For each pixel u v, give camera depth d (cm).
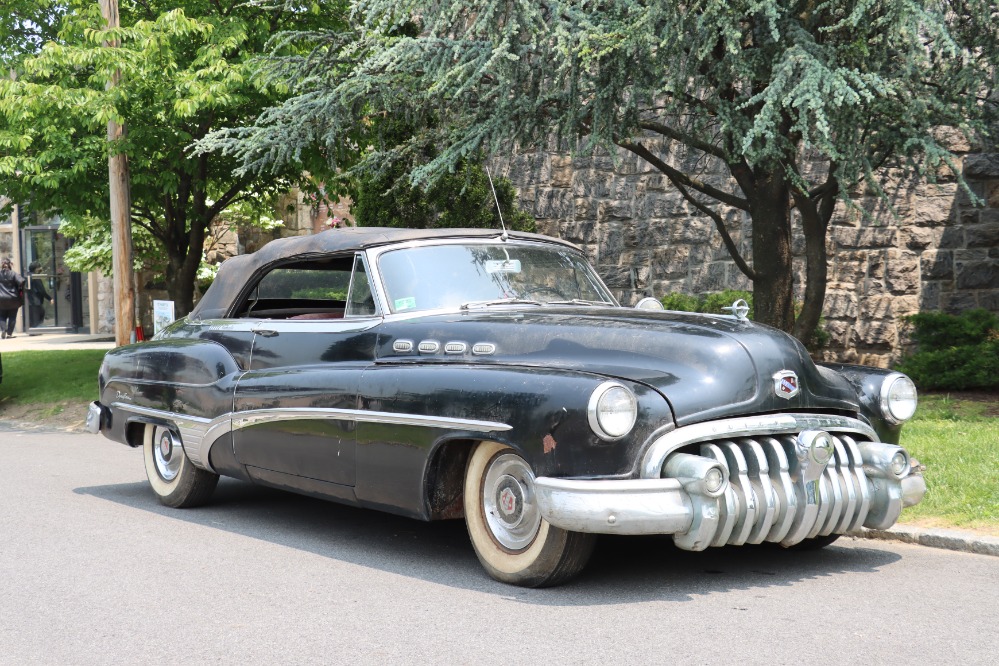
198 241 1543
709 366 467
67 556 565
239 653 400
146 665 388
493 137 954
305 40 1188
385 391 527
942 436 844
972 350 1158
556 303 593
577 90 937
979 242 1319
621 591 478
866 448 507
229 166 1496
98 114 1293
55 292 2575
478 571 525
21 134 1390
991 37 967
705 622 427
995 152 1302
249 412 618
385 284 573
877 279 1362
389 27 1084
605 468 442
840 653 386
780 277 1048
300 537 616
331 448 561
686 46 881
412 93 1041
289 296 674
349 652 397
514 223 1442
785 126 988
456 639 409
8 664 393
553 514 439
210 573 526
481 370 494
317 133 1092
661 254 1520
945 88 970
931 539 573
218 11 1454
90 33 1343
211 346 670
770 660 378
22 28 1541
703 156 1410
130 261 1384
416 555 566
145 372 724
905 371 1198
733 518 452
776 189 1027
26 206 1472
